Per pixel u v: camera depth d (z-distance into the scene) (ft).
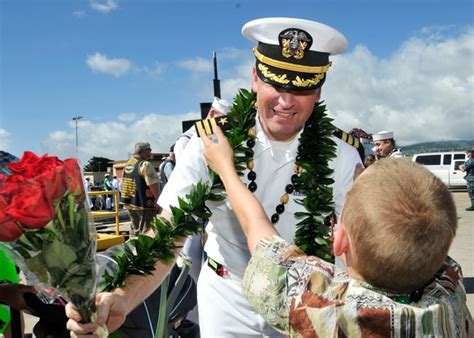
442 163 70.54
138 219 24.03
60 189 3.94
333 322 3.99
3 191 3.86
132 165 23.85
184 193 6.27
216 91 15.79
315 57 6.00
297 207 6.71
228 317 6.82
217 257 6.87
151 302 7.20
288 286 4.38
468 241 26.58
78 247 4.18
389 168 4.01
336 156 6.52
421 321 3.82
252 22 6.05
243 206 5.22
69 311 4.64
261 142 6.49
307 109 6.08
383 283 3.93
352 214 3.92
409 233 3.65
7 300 6.01
